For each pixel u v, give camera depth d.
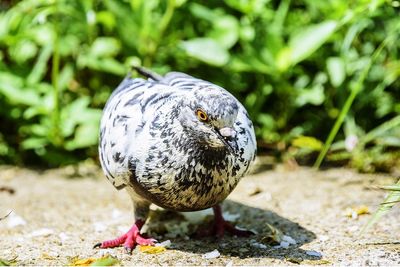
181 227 8.78
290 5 12.55
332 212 9.31
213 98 6.86
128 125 7.50
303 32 11.09
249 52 11.56
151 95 7.70
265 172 11.55
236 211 9.53
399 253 7.48
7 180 11.58
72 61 12.83
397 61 11.38
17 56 12.34
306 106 12.42
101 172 12.05
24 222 9.30
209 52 11.24
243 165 7.44
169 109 7.25
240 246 7.97
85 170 12.14
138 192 7.66
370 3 9.46
